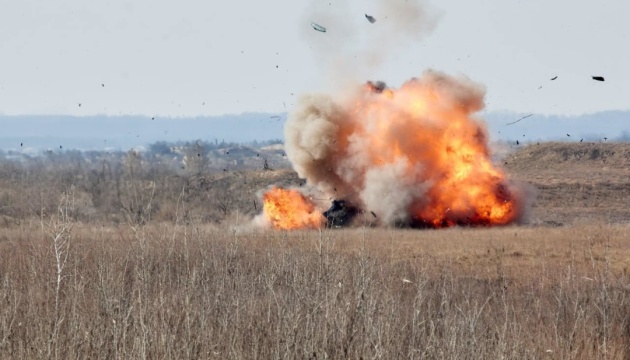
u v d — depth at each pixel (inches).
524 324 3809.1
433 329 3388.3
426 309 4055.1
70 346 3284.9
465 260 6353.3
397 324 3607.3
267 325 3666.3
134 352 3297.2
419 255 6560.0
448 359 3309.5
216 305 3833.7
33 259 4596.5
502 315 4138.8
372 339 3351.4
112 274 4156.0
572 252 6422.2
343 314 3577.8
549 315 4057.6
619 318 4065.0
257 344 3452.3
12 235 6683.1
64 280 4279.0
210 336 3427.7
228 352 3420.3
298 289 3966.5
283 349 3388.3
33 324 3644.2
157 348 3346.5
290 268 4392.2
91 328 3499.0
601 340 3789.4
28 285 4136.3
